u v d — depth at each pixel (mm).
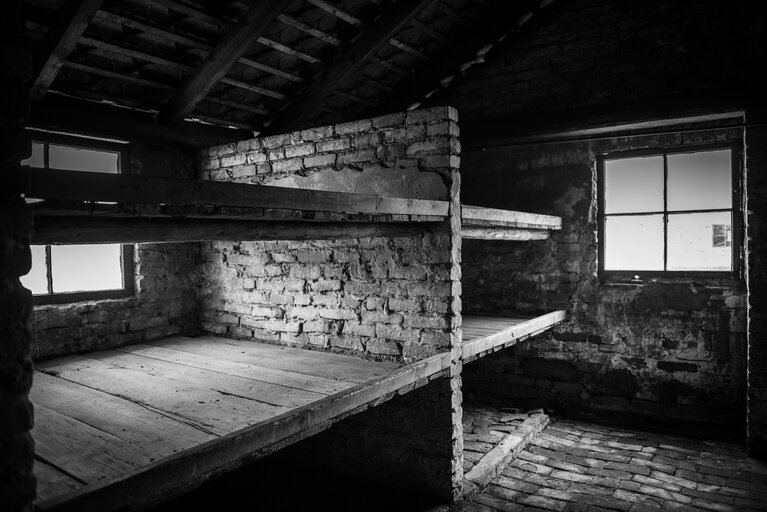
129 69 3748
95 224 1766
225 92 4406
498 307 5566
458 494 3512
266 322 4117
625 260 5027
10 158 1345
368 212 2605
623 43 4754
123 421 2299
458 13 4754
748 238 4156
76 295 3787
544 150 5285
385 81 5258
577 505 3480
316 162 3852
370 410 3744
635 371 4895
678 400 4715
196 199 1772
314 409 2383
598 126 4781
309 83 4664
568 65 5016
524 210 5402
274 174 4102
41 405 2533
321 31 4098
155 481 1743
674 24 4523
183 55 3824
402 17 4125
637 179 4949
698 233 4711
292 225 2539
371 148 3611
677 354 4703
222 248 4359
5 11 1328
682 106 4418
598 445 4504
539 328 4688
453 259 3344
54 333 3580
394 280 3527
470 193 5703
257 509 3479
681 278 4727
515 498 3586
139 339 4109
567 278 5199
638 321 4871
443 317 3357
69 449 1981
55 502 1489
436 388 3449
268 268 4102
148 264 4168
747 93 4152
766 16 4156
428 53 5129
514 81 5293
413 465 3592
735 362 4469
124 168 4066
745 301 4410
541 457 4270
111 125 3818
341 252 3725
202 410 2453
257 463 4191
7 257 1361
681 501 3506
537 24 5145
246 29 3555
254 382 2943
